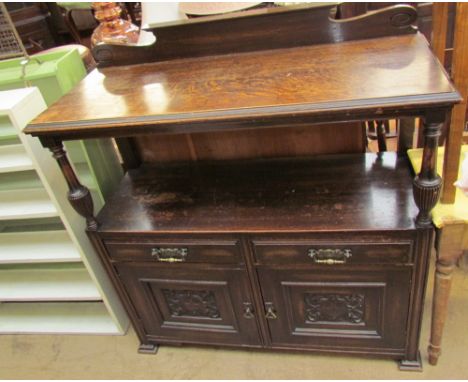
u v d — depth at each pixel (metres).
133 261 1.33
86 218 1.27
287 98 0.96
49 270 1.73
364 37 1.18
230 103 1.00
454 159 1.04
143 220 1.29
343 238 1.12
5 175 1.52
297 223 1.15
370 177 1.28
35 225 1.69
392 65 1.01
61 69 1.37
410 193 1.19
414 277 1.15
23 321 1.77
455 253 1.11
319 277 1.21
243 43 1.26
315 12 1.17
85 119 1.06
